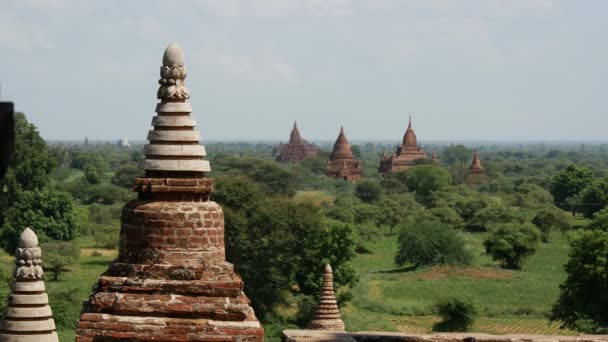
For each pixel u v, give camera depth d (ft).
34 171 525.75
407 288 459.73
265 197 400.67
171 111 88.58
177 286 85.81
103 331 84.99
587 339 124.77
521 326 371.97
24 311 105.60
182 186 87.81
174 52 89.10
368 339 122.31
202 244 87.40
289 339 118.73
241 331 85.40
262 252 367.04
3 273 297.53
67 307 311.06
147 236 86.84
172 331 84.94
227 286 86.43
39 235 483.10
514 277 495.41
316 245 387.34
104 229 604.08
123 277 86.58
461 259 528.63
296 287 402.31
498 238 536.01
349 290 417.08
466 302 365.81
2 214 501.97
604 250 317.83
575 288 322.34
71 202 519.60
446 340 123.44
